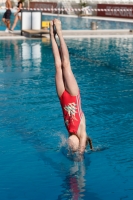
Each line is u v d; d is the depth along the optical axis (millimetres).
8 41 18156
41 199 4738
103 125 7383
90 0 38656
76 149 5891
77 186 5074
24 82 10492
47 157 5977
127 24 28844
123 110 8273
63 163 5781
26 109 8195
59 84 5859
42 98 9000
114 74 11875
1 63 13016
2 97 9039
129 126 7336
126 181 5230
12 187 5027
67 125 5926
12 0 42125
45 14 37625
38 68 12344
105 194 4871
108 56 14969
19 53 14969
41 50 15695
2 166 5637
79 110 5871
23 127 7215
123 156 6055
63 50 5754
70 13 38281
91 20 32281
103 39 19812
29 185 5086
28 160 5863
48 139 6680
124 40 19531
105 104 8680
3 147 6320
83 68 12711
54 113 7969
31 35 20281
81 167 5648
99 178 5316
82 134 5867
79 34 21297
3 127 7191
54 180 5238
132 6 32250
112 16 35000
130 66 13148
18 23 29641
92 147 6223
